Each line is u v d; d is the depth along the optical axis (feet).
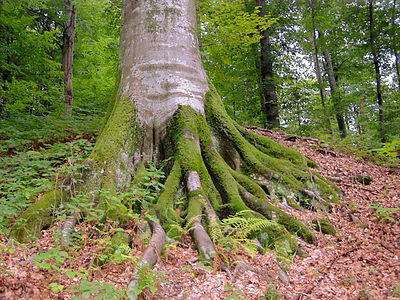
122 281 10.30
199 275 11.33
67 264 10.90
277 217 16.08
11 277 9.17
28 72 43.78
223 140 20.11
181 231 13.82
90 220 13.14
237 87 54.13
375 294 10.03
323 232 16.47
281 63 54.65
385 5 51.37
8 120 27.89
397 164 28.09
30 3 44.50
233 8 34.19
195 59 20.71
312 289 10.90
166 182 16.25
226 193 16.71
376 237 15.15
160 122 18.69
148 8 20.62
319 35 65.36
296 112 50.24
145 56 19.77
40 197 16.01
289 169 20.77
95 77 57.21
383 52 51.08
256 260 13.00
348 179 24.13
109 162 16.42
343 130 55.36
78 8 49.44
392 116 47.75
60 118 32.01
